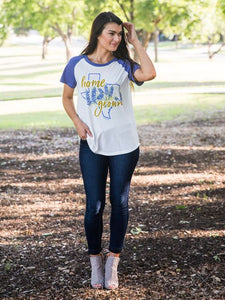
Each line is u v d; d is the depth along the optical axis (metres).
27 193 6.15
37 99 19.95
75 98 19.00
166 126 11.73
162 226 4.53
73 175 7.09
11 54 67.69
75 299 3.18
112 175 3.24
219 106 15.23
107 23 3.09
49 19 37.50
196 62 45.41
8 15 36.53
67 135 10.88
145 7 28.72
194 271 3.46
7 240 4.36
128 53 3.25
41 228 4.70
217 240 4.02
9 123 13.11
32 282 3.45
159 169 7.20
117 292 3.24
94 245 3.35
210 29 45.38
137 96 19.78
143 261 3.70
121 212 3.28
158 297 3.14
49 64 46.97
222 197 5.42
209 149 8.55
